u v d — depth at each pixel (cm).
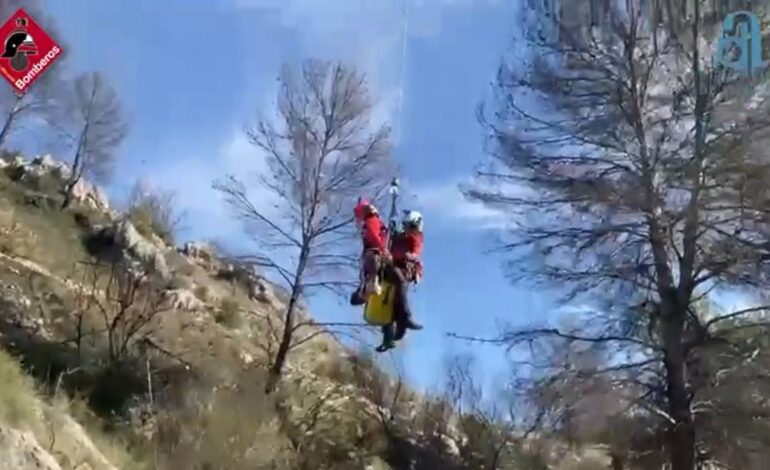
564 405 2322
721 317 2345
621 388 2291
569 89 2495
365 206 1247
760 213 2331
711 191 2367
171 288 2758
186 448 1906
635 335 2380
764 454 2206
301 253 2462
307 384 2481
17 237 2602
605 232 2408
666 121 2434
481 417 2562
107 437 1781
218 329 2648
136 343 2275
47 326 2205
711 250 2358
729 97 2388
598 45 2500
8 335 2095
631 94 2459
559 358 2352
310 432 2269
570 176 2450
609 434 2316
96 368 2109
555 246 2433
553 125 2502
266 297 3147
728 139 2361
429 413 2575
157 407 2044
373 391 2572
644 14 2509
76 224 3052
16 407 1365
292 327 2475
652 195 2388
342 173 2492
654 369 2345
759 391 2223
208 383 2233
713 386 2252
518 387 2478
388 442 2411
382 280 1221
